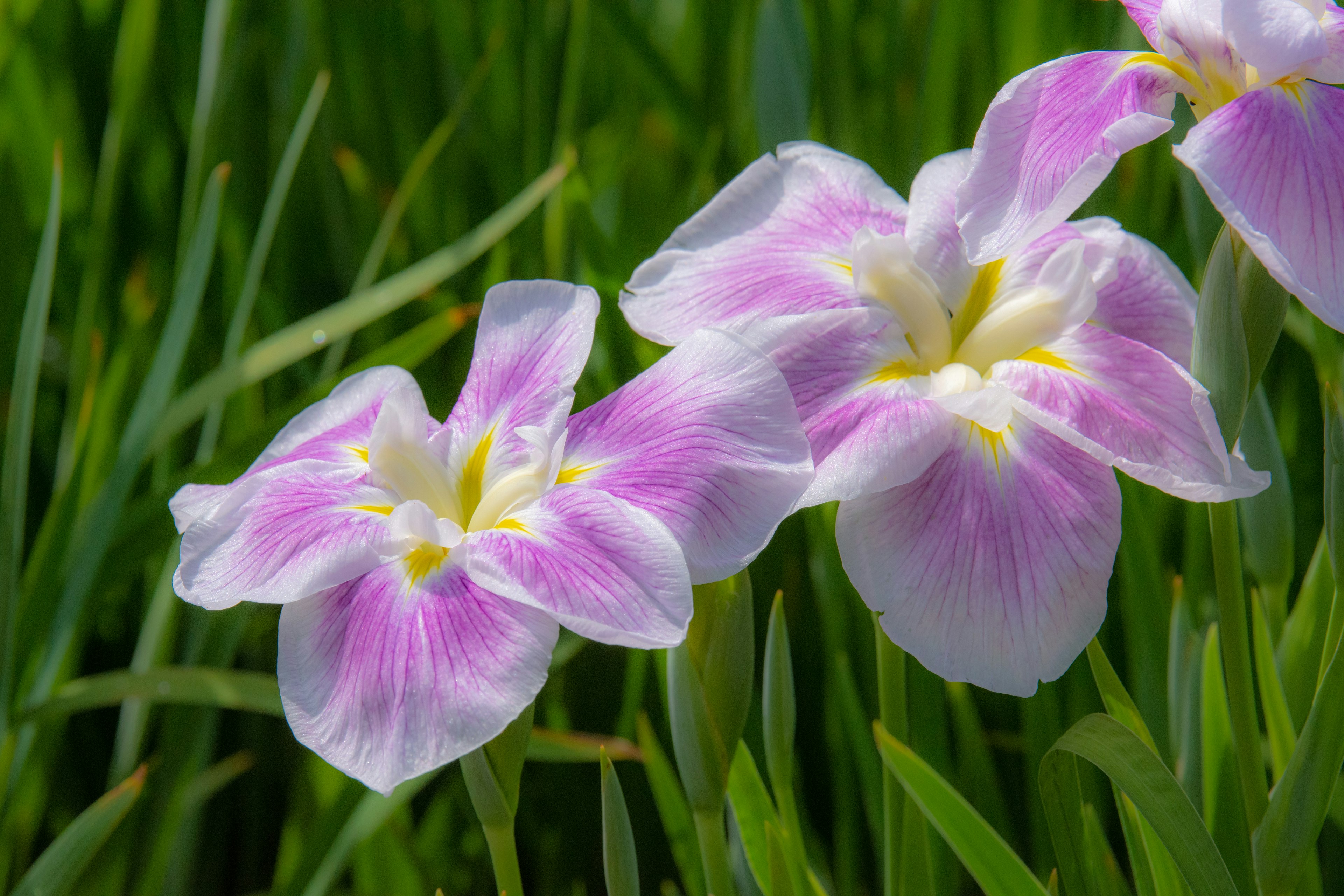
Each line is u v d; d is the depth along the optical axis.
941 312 1.22
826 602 1.40
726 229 1.25
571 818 1.50
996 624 1.18
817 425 1.20
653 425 1.19
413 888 1.41
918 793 1.20
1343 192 1.15
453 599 1.17
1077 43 1.60
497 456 1.21
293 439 1.25
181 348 1.41
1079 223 1.25
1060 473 1.19
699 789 1.22
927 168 1.25
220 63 1.56
